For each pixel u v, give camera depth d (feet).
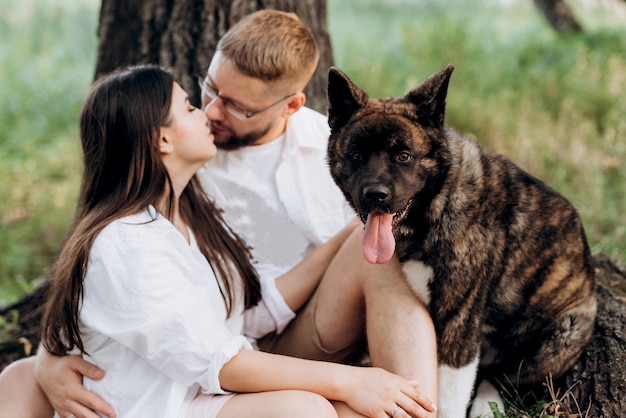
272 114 10.73
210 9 13.52
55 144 25.89
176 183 9.48
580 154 20.07
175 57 13.69
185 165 9.43
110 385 8.61
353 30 40.29
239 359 8.61
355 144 9.88
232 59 10.23
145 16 13.73
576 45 30.89
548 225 10.41
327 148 10.62
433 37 31.60
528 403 10.89
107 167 8.99
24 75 33.06
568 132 22.07
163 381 8.54
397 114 9.86
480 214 9.87
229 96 10.42
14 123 28.58
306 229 11.03
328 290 10.18
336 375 8.55
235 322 10.12
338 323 10.19
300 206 10.99
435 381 9.14
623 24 39.42
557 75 26.96
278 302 10.34
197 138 9.32
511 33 36.60
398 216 9.70
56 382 8.82
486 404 10.43
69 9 45.11
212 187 11.14
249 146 11.13
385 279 9.70
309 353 10.48
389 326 9.46
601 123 22.95
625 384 10.18
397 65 29.48
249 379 8.58
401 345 9.29
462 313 9.80
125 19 13.94
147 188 8.90
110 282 8.26
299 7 14.20
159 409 8.43
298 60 10.55
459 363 9.80
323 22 14.76
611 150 20.11
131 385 8.57
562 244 10.50
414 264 9.82
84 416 8.64
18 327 12.98
